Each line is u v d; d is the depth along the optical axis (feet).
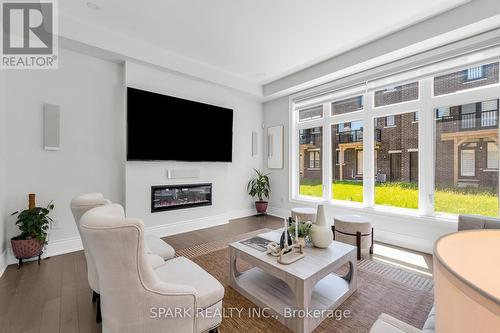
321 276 5.68
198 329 4.43
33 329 5.52
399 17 9.06
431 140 10.36
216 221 14.84
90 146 10.76
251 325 5.73
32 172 9.45
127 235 3.59
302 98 15.39
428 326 4.06
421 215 10.56
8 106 8.95
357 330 5.57
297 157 16.38
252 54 12.14
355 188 13.19
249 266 8.67
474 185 9.38
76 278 7.89
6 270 8.39
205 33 10.22
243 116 16.87
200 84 14.07
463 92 9.52
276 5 8.42
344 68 11.96
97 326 5.65
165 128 12.37
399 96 11.38
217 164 15.03
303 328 5.28
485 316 0.86
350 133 13.41
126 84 11.21
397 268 8.67
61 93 10.03
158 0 8.20
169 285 4.12
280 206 17.06
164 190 12.89
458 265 1.41
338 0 8.15
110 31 10.13
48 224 9.66
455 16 8.50
